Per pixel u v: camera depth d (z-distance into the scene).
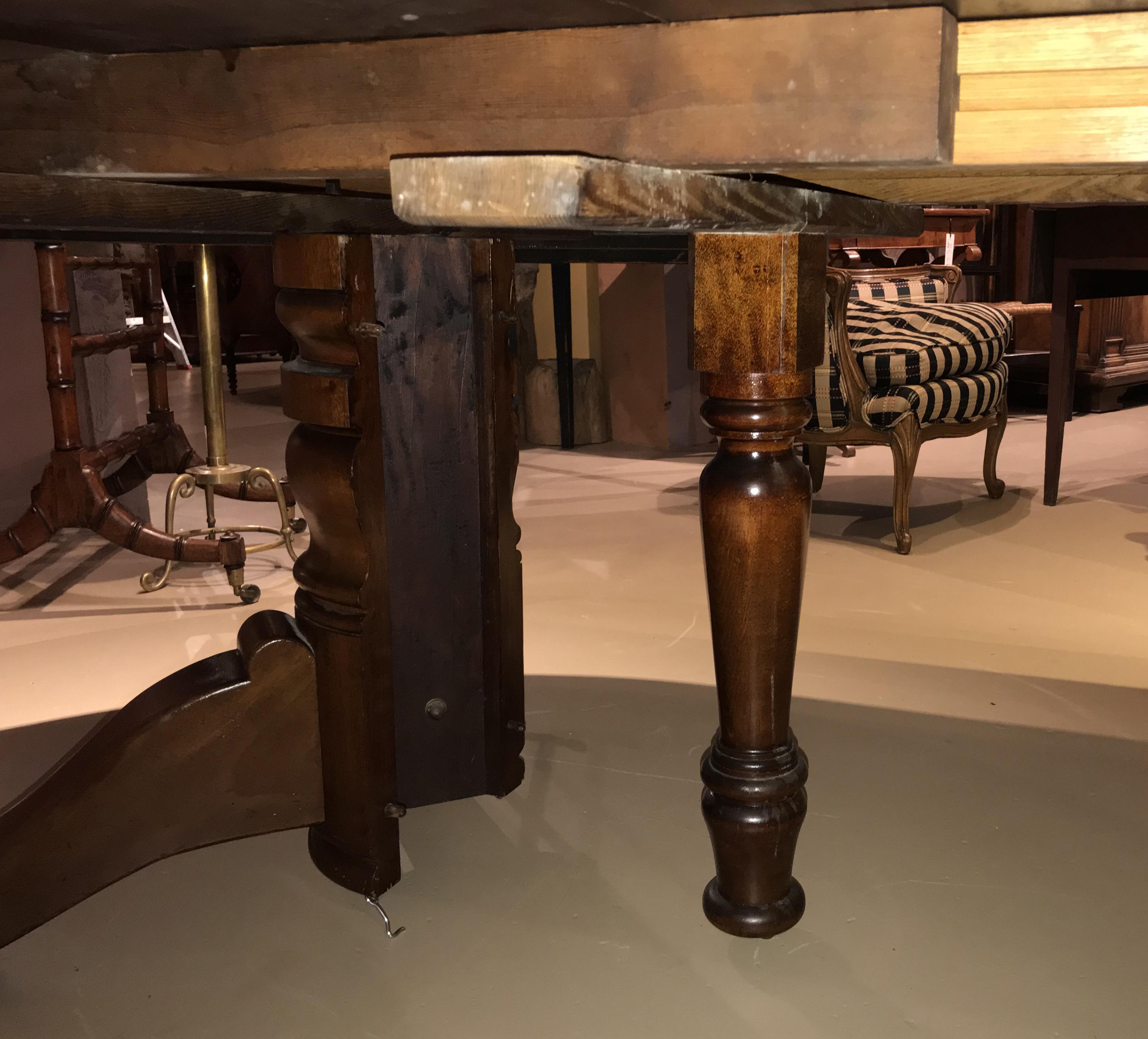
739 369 0.88
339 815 1.07
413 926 1.05
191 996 0.95
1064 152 0.47
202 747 1.00
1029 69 0.47
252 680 1.01
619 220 0.47
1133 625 1.90
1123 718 1.51
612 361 3.91
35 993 0.96
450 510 1.12
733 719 0.98
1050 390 2.75
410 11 0.46
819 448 2.95
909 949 1.00
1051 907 1.06
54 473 2.17
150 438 2.59
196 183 1.02
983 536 2.52
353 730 1.03
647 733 1.49
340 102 0.53
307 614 1.04
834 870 1.13
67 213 0.93
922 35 0.43
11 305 2.56
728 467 0.92
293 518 2.92
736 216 0.59
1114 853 1.16
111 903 1.11
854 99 0.45
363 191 1.20
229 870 1.18
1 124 0.59
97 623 2.06
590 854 1.18
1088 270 2.68
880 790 1.31
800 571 0.94
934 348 2.41
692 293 0.89
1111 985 0.94
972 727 1.49
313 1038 0.89
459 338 1.09
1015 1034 0.88
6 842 0.94
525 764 1.39
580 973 0.97
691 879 1.13
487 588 1.16
